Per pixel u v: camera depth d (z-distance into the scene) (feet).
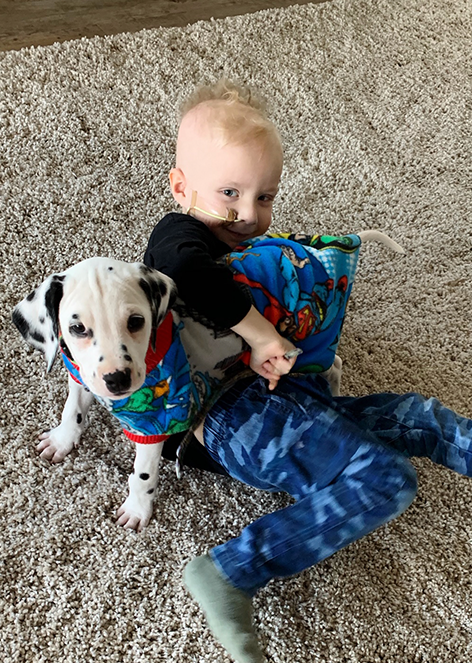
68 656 3.45
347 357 5.04
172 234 3.59
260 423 3.53
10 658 3.41
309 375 3.87
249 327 3.38
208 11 7.99
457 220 6.14
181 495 4.16
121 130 6.27
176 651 3.53
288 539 3.45
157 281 2.96
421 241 5.92
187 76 6.89
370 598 3.85
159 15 7.80
